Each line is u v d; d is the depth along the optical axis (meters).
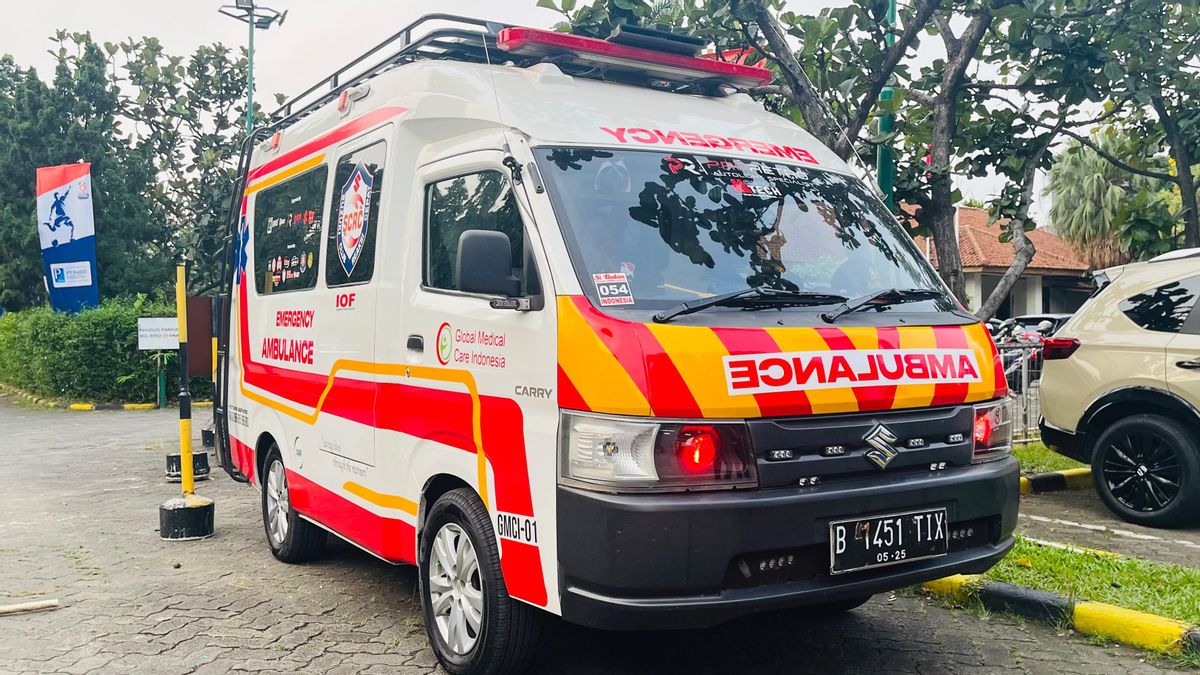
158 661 4.63
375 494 4.95
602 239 3.88
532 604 3.82
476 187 4.36
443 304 4.38
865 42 7.64
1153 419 7.00
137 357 18.89
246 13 16.73
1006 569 5.41
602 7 7.00
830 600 3.61
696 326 3.57
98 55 24.45
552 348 3.68
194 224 18.45
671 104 4.80
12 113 24.50
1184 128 9.48
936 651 4.67
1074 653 4.60
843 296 4.12
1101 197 29.03
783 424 3.56
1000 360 4.34
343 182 5.50
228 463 7.59
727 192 4.33
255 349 6.80
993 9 7.48
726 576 3.44
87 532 7.51
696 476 3.41
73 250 20.64
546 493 3.66
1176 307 7.08
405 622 5.22
